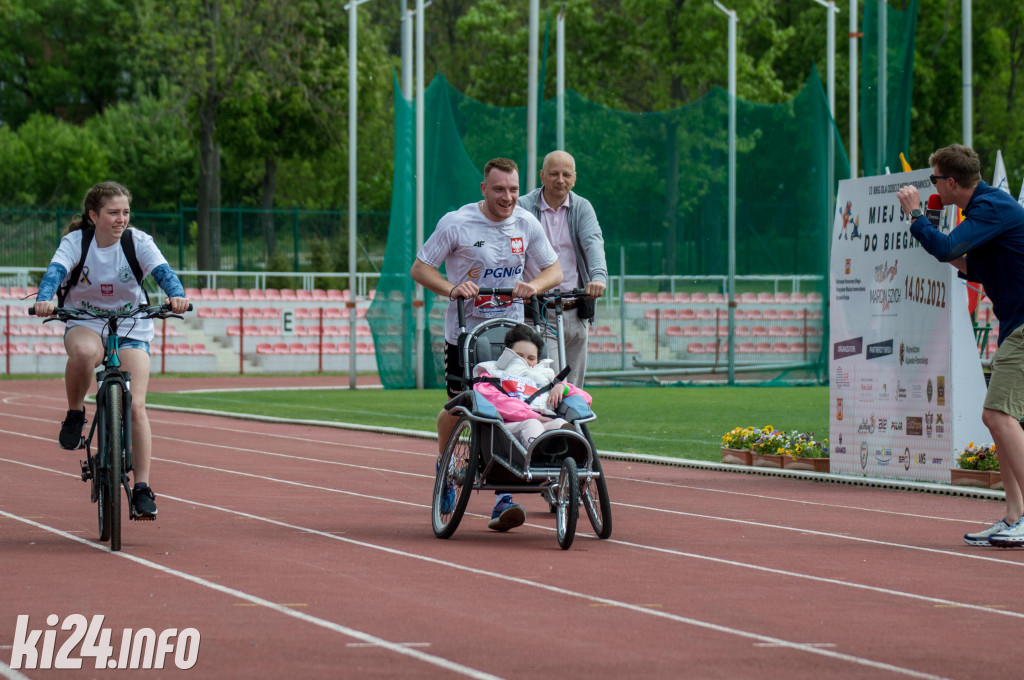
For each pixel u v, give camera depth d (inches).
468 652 672.4
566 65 6663.4
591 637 711.7
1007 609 805.9
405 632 718.5
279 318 5206.7
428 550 1014.4
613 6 7303.2
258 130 7135.8
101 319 1019.3
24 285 5354.3
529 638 706.8
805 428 2332.7
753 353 4111.7
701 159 3885.3
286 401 3137.3
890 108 3454.7
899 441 1488.7
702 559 987.9
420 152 3506.4
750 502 1359.5
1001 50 7017.7
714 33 6176.2
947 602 826.8
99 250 1019.9
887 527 1179.9
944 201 1090.1
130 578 875.4
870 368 1520.7
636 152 3878.0
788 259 3890.3
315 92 6806.1
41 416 2650.1
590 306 1322.6
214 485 1472.7
